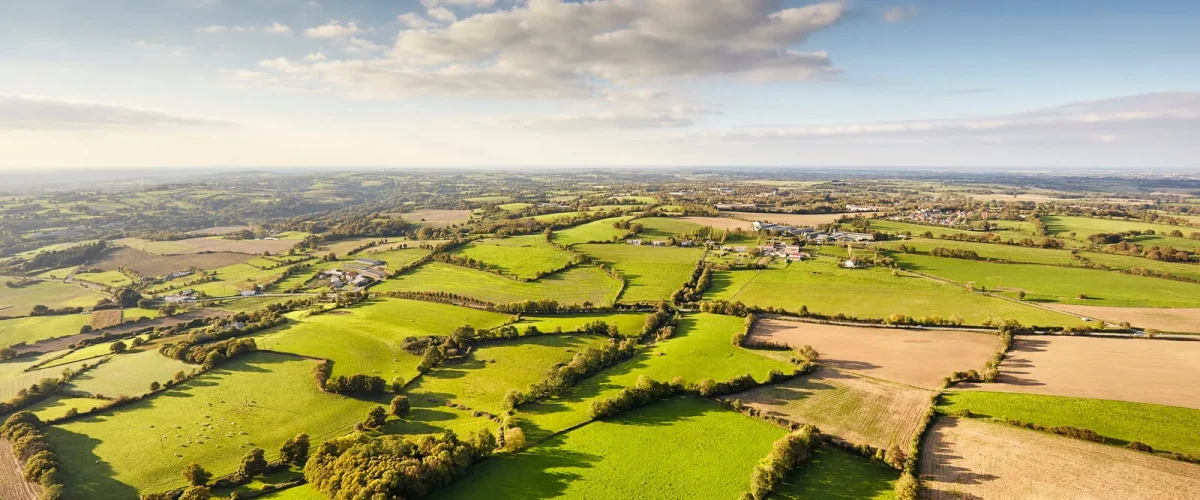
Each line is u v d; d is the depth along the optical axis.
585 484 59.25
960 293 125.25
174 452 69.31
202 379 89.31
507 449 67.06
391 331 112.69
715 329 110.00
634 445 67.44
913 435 66.75
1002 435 64.38
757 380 85.38
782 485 58.25
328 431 75.75
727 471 61.31
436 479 59.09
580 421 74.19
